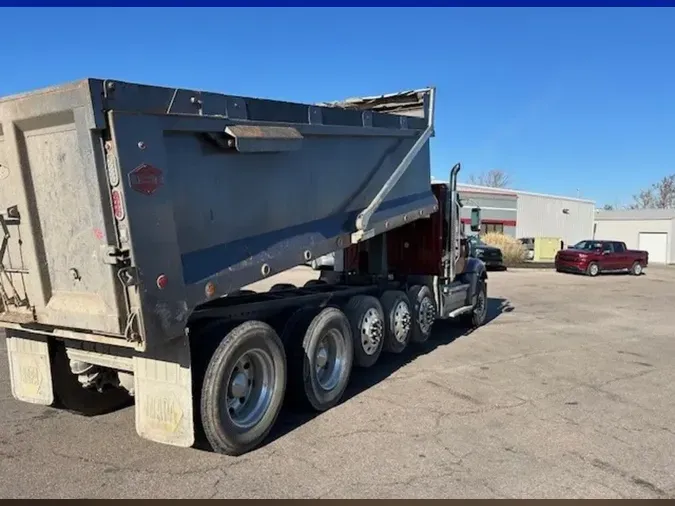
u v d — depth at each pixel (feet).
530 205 144.15
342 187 20.29
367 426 17.06
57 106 11.66
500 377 23.07
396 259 29.91
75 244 12.55
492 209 134.31
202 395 14.01
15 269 13.82
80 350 15.48
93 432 16.21
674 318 42.68
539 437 16.34
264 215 16.40
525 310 45.62
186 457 14.55
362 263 28.25
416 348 28.86
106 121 11.45
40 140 12.43
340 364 19.35
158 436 13.93
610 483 13.42
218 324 15.28
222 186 14.78
